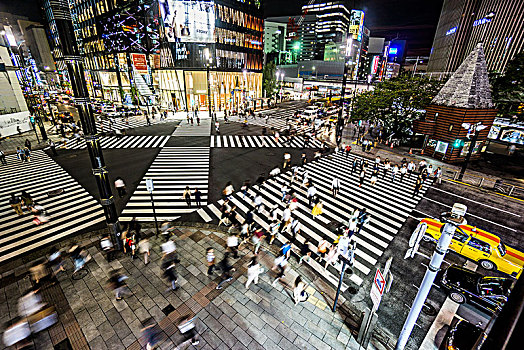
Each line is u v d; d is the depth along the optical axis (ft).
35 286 27.81
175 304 26.02
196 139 97.76
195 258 32.83
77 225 40.91
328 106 188.34
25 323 22.00
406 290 29.91
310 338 23.08
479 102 71.36
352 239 38.88
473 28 171.73
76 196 50.52
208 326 23.84
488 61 151.02
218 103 175.63
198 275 29.99
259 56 203.21
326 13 498.69
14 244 36.09
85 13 196.85
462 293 28.27
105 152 80.02
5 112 99.25
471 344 21.68
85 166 66.54
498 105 89.04
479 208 49.83
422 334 24.49
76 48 25.50
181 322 22.63
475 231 35.04
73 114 148.36
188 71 161.27
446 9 217.15
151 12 157.07
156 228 36.91
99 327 23.49
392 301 28.30
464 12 177.27
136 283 28.50
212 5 148.05
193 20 146.61
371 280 30.94
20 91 106.11
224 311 25.40
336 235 39.55
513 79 82.69
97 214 44.16
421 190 57.67
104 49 191.83
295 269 31.86
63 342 22.11
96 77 220.43
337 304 26.96
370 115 101.35
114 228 32.24
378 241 38.83
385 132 107.34
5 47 101.71
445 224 15.69
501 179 63.98
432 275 17.17
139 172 63.77
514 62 83.30
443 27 220.64
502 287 27.32
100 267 30.73
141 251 31.22
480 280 28.53
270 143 94.63
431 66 245.86
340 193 54.95
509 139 86.28
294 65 374.02
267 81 225.97
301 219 43.80
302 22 546.67
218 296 27.12
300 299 26.58
